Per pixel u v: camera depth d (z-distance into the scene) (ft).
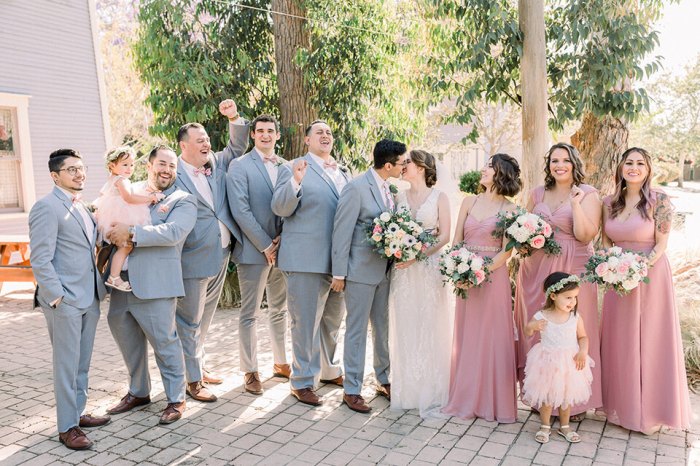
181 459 11.47
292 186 13.10
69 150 12.11
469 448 11.83
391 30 27.53
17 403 14.51
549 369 12.02
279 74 26.66
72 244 11.94
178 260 13.30
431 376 13.65
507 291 13.23
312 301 14.01
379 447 11.91
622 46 20.02
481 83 22.06
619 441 12.13
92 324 12.55
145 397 14.03
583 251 13.00
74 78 36.58
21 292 28.86
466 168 84.43
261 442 12.16
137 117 63.05
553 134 24.00
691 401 14.12
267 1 27.58
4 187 33.30
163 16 25.82
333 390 15.10
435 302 13.69
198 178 14.30
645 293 12.42
